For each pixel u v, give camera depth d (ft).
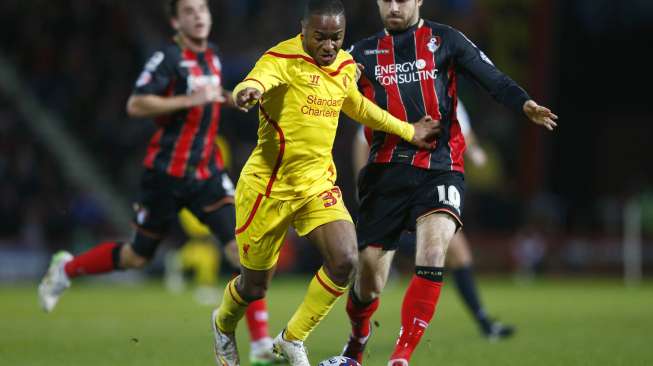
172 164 84.38
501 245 258.57
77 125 263.08
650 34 314.35
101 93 267.59
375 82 67.51
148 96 82.38
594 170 327.26
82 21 274.36
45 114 262.47
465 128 95.50
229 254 84.28
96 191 251.80
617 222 295.48
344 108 62.75
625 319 120.88
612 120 330.13
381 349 85.87
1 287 198.70
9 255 221.87
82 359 77.15
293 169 59.82
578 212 304.91
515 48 271.69
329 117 60.13
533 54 271.49
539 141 271.69
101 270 90.53
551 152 315.99
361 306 68.69
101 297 166.61
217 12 286.46
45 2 275.80
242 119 258.78
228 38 284.82
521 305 148.46
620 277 260.01
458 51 66.74
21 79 267.80
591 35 310.24
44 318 120.37
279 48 59.36
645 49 316.19
